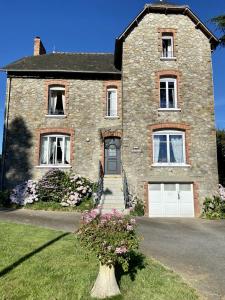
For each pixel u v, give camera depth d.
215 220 16.20
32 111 19.80
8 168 19.09
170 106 18.97
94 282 6.56
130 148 18.19
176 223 14.91
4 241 9.42
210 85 19.05
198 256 8.95
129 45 19.44
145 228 13.02
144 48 19.42
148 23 19.78
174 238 11.27
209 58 19.42
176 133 18.55
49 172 18.59
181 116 18.59
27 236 10.12
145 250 9.42
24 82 20.16
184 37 19.62
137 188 17.72
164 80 19.23
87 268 7.42
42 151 19.59
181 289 6.44
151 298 5.99
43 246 9.04
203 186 17.83
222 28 20.30
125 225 6.27
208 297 6.26
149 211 17.48
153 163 18.05
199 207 17.53
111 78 20.44
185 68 19.20
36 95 20.02
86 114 19.91
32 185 18.22
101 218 6.38
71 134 19.59
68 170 19.17
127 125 18.45
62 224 12.70
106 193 18.09
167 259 8.61
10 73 20.12
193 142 18.31
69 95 20.09
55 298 5.93
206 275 7.42
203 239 11.21
